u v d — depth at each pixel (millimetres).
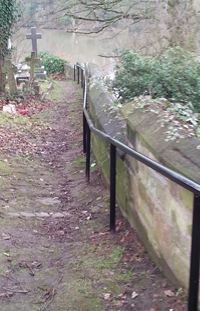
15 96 10086
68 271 2773
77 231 3516
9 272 2717
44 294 2496
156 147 2453
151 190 2693
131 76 5027
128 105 3410
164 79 4352
